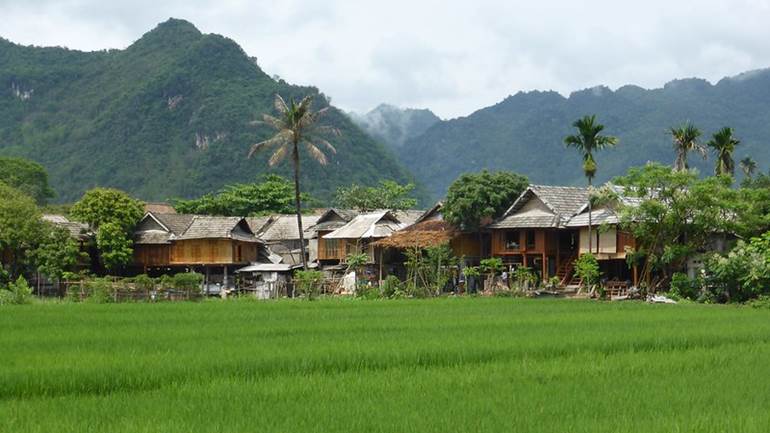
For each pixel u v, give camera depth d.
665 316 29.36
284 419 12.30
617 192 50.78
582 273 48.75
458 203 57.47
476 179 58.78
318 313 31.59
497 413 12.72
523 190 59.00
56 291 59.44
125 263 66.19
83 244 64.94
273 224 77.94
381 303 39.75
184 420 12.22
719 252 48.28
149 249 68.38
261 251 72.50
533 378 15.73
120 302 44.03
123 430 11.64
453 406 13.16
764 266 41.19
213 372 15.93
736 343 20.92
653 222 46.81
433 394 14.16
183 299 48.81
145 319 28.41
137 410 12.90
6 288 51.53
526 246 56.44
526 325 25.17
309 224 75.81
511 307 35.56
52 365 16.19
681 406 13.30
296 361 16.91
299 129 60.28
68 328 24.55
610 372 16.48
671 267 47.72
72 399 13.77
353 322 26.69
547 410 12.95
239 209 88.50
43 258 57.69
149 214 68.19
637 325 25.11
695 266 47.84
